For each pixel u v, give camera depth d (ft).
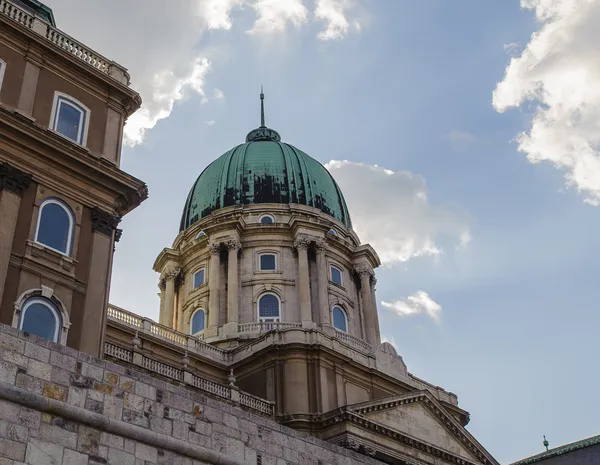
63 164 122.62
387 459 180.34
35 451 57.31
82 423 60.85
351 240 277.23
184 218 285.02
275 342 196.54
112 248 125.90
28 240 113.91
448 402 224.12
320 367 193.57
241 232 259.39
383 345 217.15
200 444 67.56
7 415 56.95
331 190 287.07
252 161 282.36
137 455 63.10
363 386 202.69
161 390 67.26
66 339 112.57
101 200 126.82
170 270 265.75
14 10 129.39
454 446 200.54
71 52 134.00
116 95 137.49
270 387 192.65
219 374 201.16
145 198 132.98
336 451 79.10
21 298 109.40
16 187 115.65
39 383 59.62
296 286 250.78
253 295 248.32
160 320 259.39
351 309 258.57
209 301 246.06
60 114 127.13
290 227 260.01
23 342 60.18
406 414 192.24
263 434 73.15
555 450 178.40
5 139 116.78
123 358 155.53
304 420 180.65
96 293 119.34
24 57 125.90
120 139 134.92
